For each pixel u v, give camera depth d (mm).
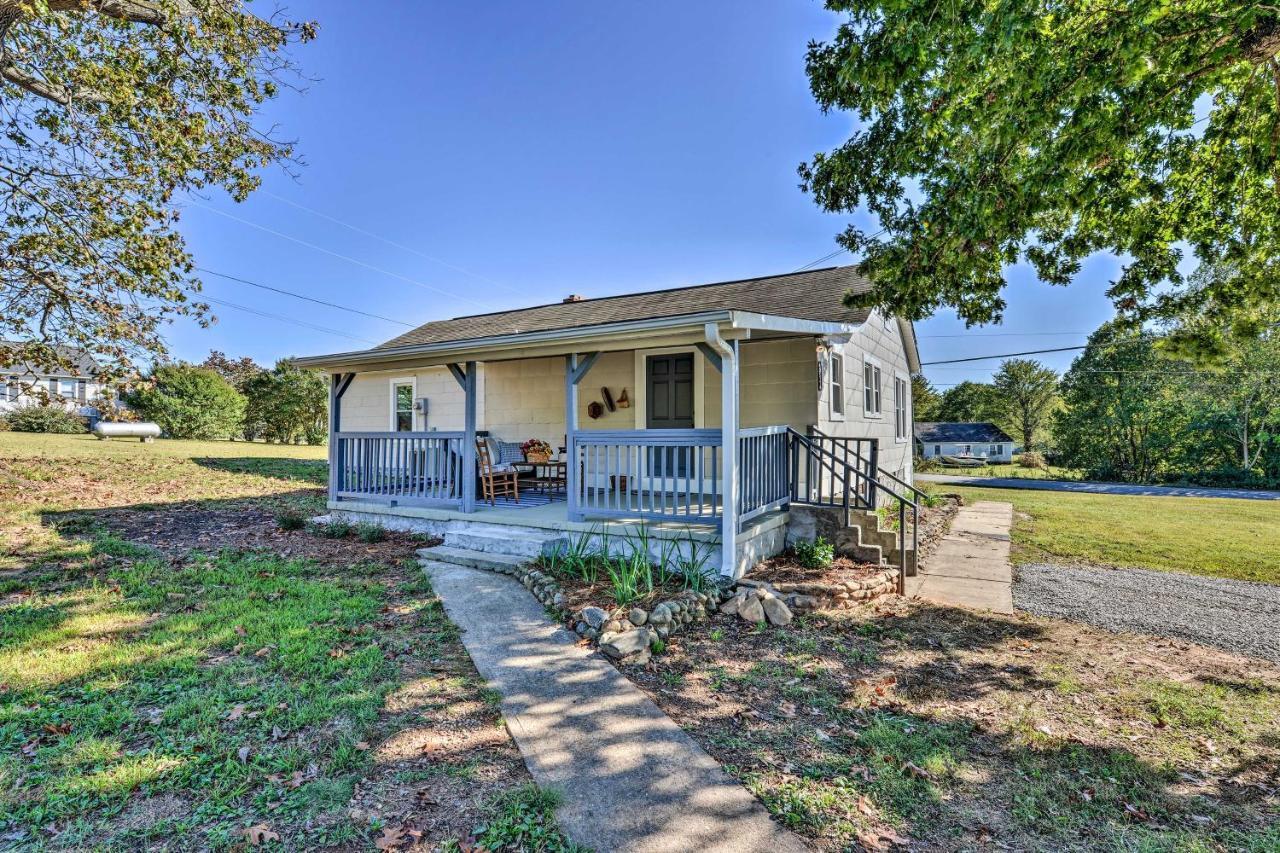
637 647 4191
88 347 8609
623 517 6332
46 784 2557
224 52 8367
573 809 2484
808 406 7863
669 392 8883
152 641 4230
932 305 6930
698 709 3453
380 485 8578
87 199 8094
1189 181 6254
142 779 2600
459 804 2502
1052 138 4898
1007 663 4293
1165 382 28469
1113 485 23688
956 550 8625
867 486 7863
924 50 4582
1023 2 3854
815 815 2484
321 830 2312
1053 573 7199
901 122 6035
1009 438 45438
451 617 4832
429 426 12070
